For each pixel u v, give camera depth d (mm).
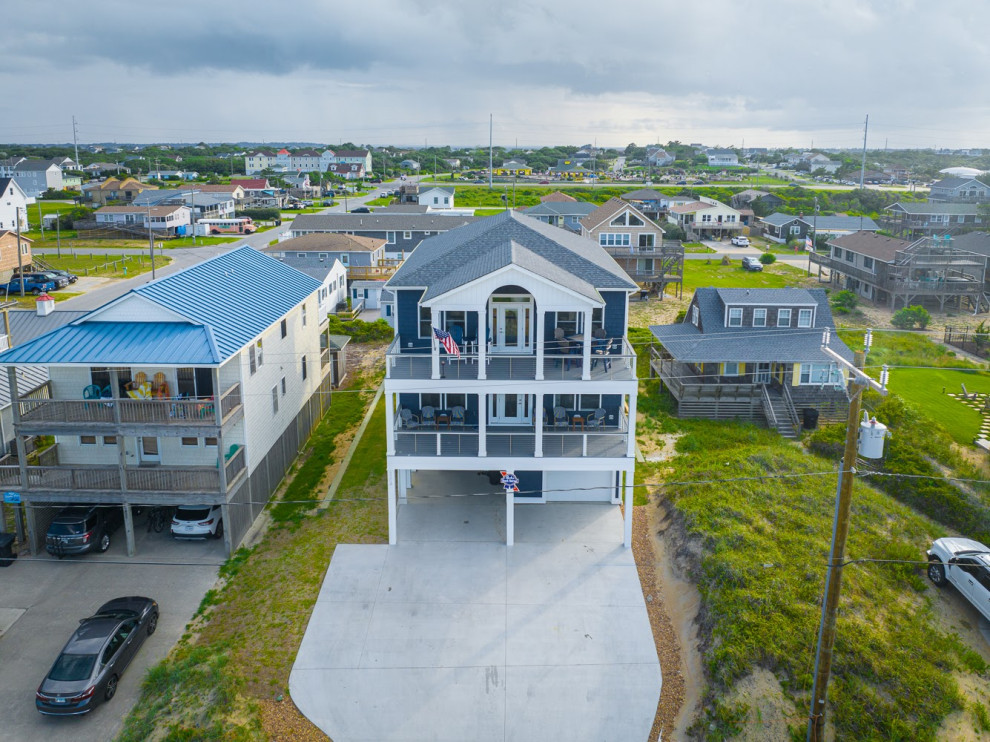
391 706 20688
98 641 21219
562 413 29469
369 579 26125
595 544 28391
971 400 42562
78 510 28359
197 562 27438
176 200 125188
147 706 20422
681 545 27031
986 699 19891
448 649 22734
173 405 26906
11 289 72375
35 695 20984
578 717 20391
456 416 29672
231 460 27594
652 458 35750
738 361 40812
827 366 40969
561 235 37062
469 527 29562
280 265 39594
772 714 19250
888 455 33406
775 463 32750
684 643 22875
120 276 81500
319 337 40969
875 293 72250
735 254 100125
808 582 23500
